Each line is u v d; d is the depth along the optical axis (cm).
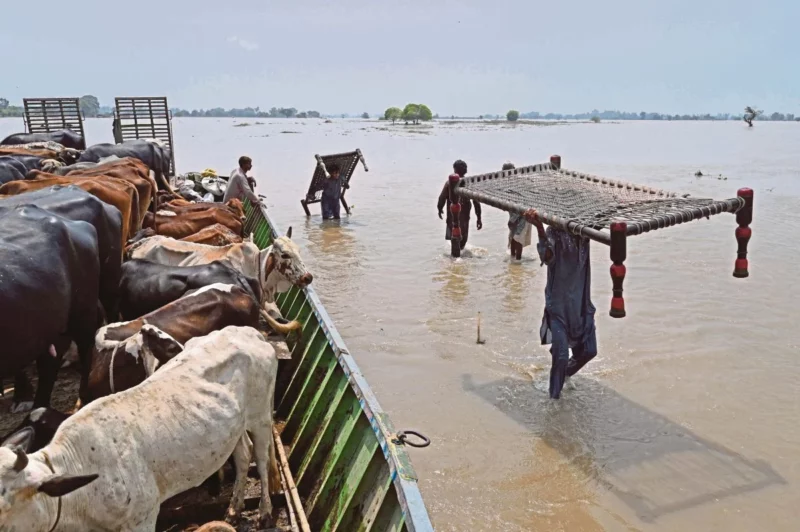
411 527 359
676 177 3022
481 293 1248
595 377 888
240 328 507
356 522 464
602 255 1541
